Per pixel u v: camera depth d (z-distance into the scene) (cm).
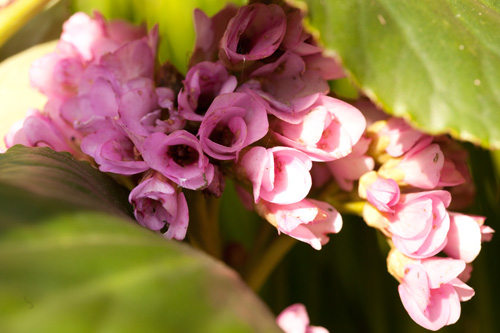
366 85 22
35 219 17
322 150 25
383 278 35
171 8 35
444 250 26
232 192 35
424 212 25
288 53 25
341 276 35
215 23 25
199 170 24
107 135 25
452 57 23
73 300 15
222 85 25
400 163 26
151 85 26
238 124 24
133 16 35
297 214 24
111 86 26
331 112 25
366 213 26
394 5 23
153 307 16
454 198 29
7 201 18
